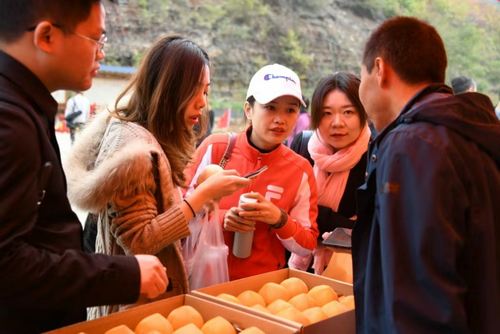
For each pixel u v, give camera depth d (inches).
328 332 51.5
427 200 41.4
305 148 100.4
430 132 44.2
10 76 41.1
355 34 478.0
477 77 427.8
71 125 225.9
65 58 42.4
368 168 49.8
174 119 62.4
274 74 79.7
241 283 62.3
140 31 408.2
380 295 45.4
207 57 65.4
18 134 37.0
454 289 40.3
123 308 60.4
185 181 65.9
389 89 50.7
